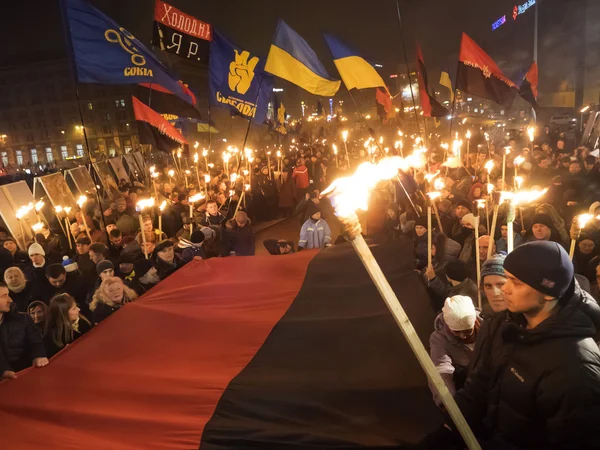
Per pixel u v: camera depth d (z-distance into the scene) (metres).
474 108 61.31
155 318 4.35
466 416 2.22
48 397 3.23
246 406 2.94
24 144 75.38
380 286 1.62
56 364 3.70
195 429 2.76
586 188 8.59
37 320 4.92
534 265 1.86
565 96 40.78
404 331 1.70
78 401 3.15
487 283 2.72
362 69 9.53
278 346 3.70
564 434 1.76
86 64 8.18
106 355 3.78
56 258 6.97
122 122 72.25
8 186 9.34
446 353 2.95
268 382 3.18
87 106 72.31
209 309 4.55
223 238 7.98
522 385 1.89
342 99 64.44
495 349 2.06
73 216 10.56
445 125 36.91
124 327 4.23
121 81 8.45
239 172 15.61
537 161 12.75
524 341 1.91
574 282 1.90
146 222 7.08
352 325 3.95
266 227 14.55
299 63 9.30
